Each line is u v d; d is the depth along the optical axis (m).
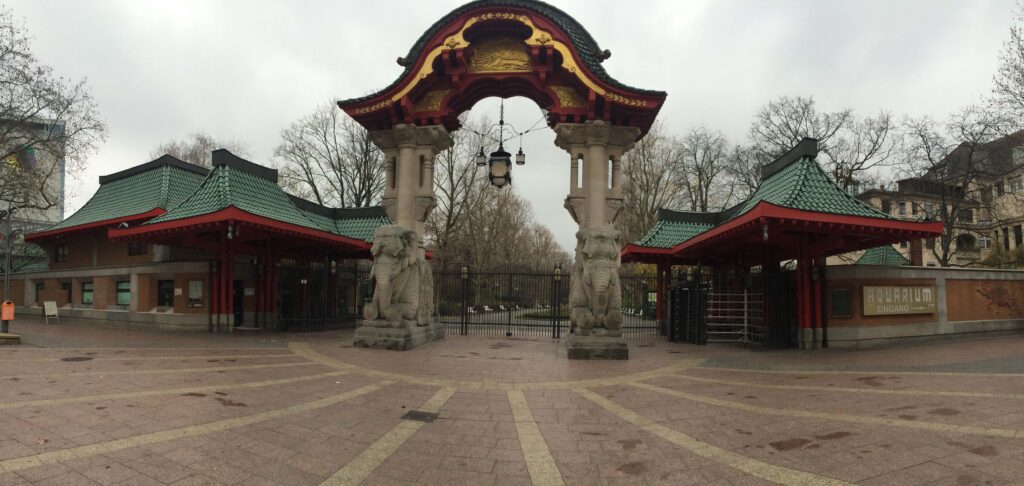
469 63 14.75
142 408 6.37
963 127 26.61
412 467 4.70
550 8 14.43
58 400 6.68
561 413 6.72
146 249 20.92
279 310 19.61
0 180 27.56
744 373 9.99
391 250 13.82
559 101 14.30
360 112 15.03
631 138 14.45
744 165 38.31
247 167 19.42
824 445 5.25
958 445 5.11
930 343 14.85
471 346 14.22
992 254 34.53
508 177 15.27
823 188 14.02
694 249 17.12
